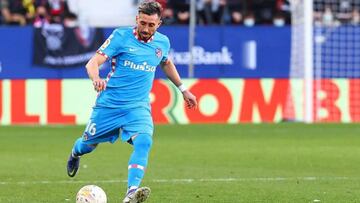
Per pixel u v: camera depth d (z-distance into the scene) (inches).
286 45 3085.6
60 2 3270.2
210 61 3058.6
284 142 2337.6
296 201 1309.1
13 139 2413.9
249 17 3361.2
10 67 2974.9
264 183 1525.6
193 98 1290.6
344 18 3400.6
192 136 2513.5
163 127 2800.2
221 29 3061.0
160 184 1509.6
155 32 1225.4
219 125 2876.5
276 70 3090.6
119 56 1203.9
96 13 3344.0
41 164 1822.1
